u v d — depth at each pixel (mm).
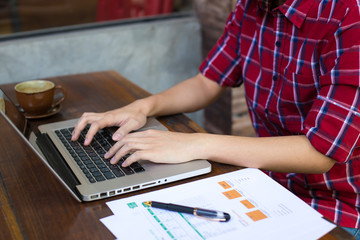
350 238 751
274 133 1286
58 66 2225
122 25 2365
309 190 1177
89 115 1159
